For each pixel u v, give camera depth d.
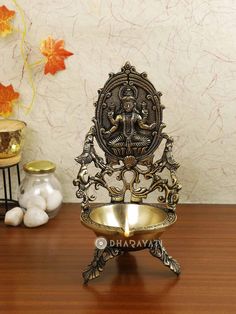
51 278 1.12
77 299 1.04
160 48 1.40
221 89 1.42
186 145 1.45
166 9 1.38
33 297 1.05
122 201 1.21
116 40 1.40
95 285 1.09
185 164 1.47
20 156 1.42
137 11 1.38
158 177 1.19
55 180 1.43
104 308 1.01
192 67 1.41
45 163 1.41
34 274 1.13
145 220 1.17
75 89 1.44
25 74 1.44
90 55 1.42
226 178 1.47
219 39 1.39
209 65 1.41
